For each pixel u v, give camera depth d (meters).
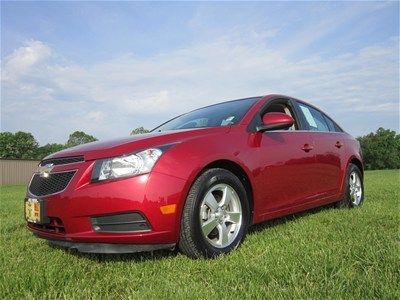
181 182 3.16
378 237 3.59
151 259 3.31
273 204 4.05
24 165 44.09
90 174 3.18
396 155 77.19
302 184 4.48
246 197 3.67
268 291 2.40
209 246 3.28
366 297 2.28
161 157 3.18
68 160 3.42
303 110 5.11
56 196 3.22
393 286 2.39
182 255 3.33
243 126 3.96
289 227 4.23
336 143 5.39
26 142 85.06
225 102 4.83
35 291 2.70
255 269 2.82
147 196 3.04
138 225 3.06
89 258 3.46
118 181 3.07
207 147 3.45
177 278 2.83
